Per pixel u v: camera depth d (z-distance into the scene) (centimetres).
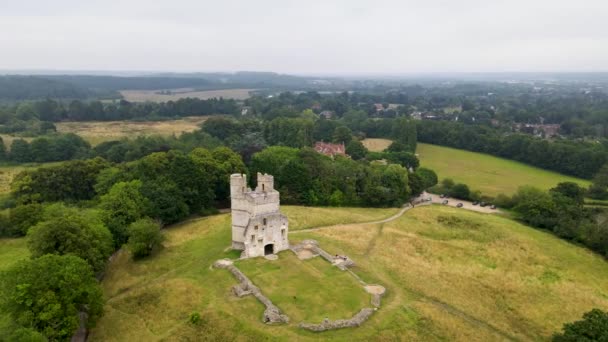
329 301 6919
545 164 19000
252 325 6247
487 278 8725
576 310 7906
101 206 10119
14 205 11975
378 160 18062
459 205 14412
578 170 17850
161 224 10700
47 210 10362
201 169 12375
